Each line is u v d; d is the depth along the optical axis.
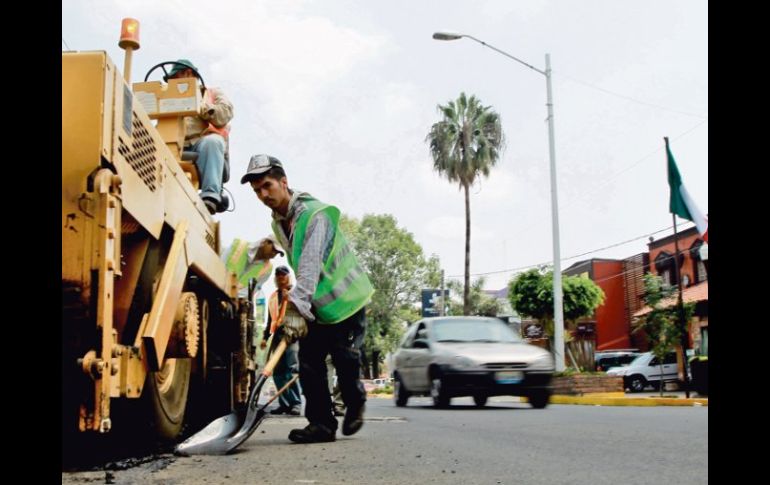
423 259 60.31
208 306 5.26
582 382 20.03
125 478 2.99
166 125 5.35
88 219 2.90
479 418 8.21
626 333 40.03
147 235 3.64
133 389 3.30
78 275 2.88
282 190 4.66
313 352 4.88
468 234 36.72
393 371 13.77
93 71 2.99
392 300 59.53
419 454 4.15
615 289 40.38
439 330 12.57
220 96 5.80
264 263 6.25
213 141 5.66
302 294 4.47
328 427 4.93
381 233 59.91
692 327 29.12
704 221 18.31
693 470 3.45
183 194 4.36
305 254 4.54
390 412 10.40
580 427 6.43
